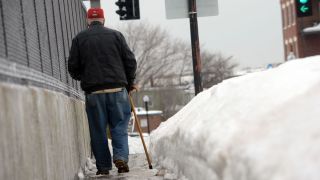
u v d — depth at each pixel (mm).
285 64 8516
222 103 8633
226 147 6891
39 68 9805
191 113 10797
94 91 12672
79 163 13211
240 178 6250
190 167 9148
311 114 6172
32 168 7344
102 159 12938
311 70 7691
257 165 5875
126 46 12812
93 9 12844
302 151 5520
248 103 7680
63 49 14453
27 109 7301
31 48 9156
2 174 5820
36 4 10164
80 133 14156
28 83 8297
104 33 12719
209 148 7547
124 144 12945
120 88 12742
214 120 8141
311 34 89188
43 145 8273
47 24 11578
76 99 15000
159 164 13477
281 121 6457
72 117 12414
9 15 7566
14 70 7309
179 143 10422
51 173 8805
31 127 7480
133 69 12961
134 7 24188
